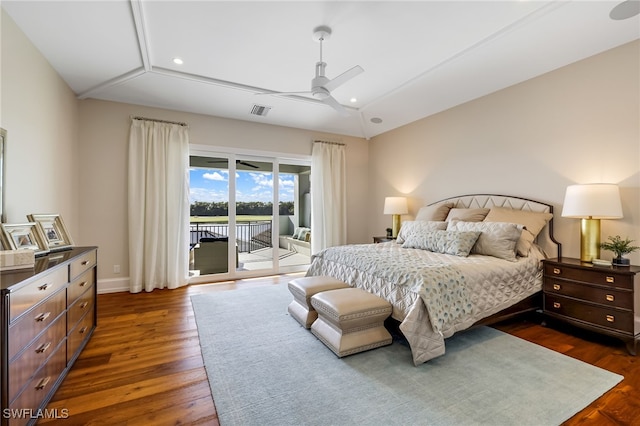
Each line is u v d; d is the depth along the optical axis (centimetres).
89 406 168
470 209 368
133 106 414
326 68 339
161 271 417
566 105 310
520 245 301
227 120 477
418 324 211
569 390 182
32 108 263
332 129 548
